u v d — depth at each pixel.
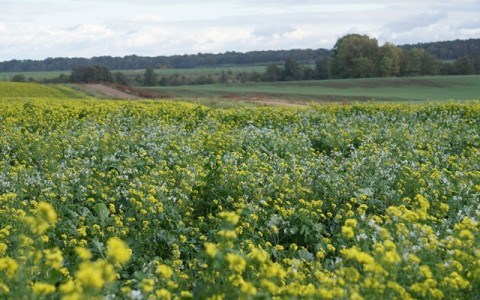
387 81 83.31
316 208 9.32
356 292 4.64
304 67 110.06
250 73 110.50
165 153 13.53
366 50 107.38
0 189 10.48
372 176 11.09
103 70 99.50
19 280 4.63
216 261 4.97
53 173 11.07
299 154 14.53
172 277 6.29
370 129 17.88
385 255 5.06
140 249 7.74
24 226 7.00
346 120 20.12
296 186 10.12
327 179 10.54
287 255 7.75
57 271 5.07
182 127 19.44
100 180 11.05
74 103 27.11
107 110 23.45
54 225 7.71
